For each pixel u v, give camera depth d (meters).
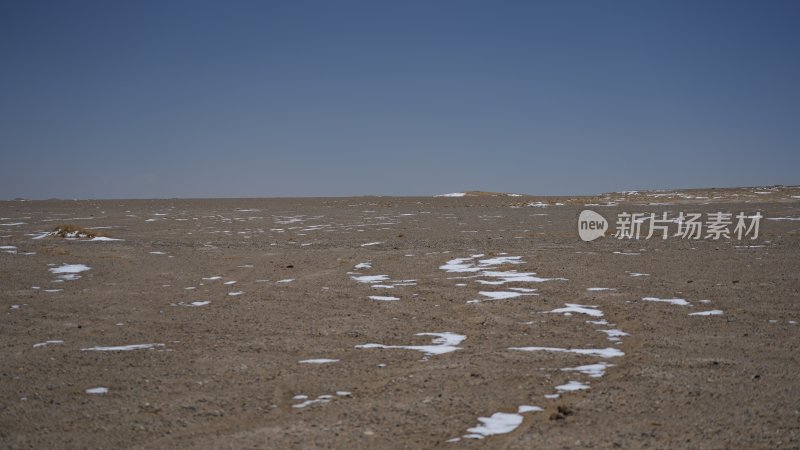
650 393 8.12
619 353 10.05
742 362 9.41
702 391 8.16
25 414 7.86
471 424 7.22
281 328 12.25
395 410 7.70
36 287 17.06
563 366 9.38
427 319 12.80
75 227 31.38
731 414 7.36
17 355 10.62
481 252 22.58
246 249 24.72
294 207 62.19
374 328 12.12
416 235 31.03
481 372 9.12
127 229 36.00
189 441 6.93
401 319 12.84
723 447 6.48
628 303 13.77
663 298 14.20
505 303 14.10
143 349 10.89
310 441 6.82
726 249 22.42
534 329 11.80
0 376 9.45
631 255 21.19
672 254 21.25
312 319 12.98
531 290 15.50
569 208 56.47
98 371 9.62
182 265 20.66
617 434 6.84
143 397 8.41
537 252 22.38
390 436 6.92
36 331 12.37
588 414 7.45
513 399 8.00
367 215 48.59
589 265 19.09
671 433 6.85
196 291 16.36
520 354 10.07
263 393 8.46
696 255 20.83
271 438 6.94
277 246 25.98
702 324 11.84
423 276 17.88
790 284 15.38
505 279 17.05
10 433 7.28
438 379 8.86
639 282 16.12
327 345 10.91
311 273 18.83
